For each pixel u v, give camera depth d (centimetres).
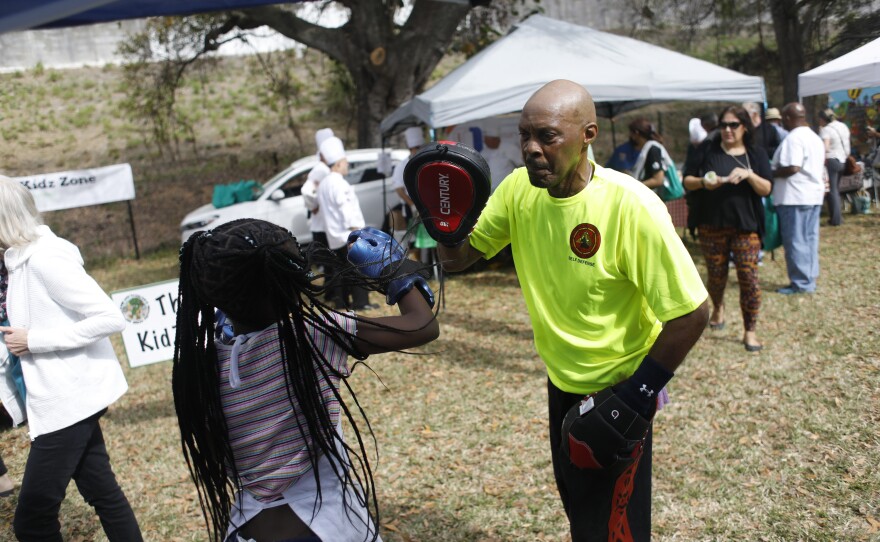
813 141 657
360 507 178
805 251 676
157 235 1434
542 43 811
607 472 215
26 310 267
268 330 165
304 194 758
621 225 206
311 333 166
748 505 336
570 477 223
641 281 206
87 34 2158
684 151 1694
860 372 477
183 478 417
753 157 524
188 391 165
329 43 1245
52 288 264
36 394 266
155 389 584
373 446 432
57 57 2169
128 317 445
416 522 346
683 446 399
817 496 338
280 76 2175
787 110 668
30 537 274
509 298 783
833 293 673
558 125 196
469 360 580
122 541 290
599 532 220
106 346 287
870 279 709
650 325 225
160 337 454
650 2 1478
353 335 167
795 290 688
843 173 1011
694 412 441
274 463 166
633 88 761
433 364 575
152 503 390
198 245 159
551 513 345
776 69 1306
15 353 264
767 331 582
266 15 1220
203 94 2155
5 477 403
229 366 164
